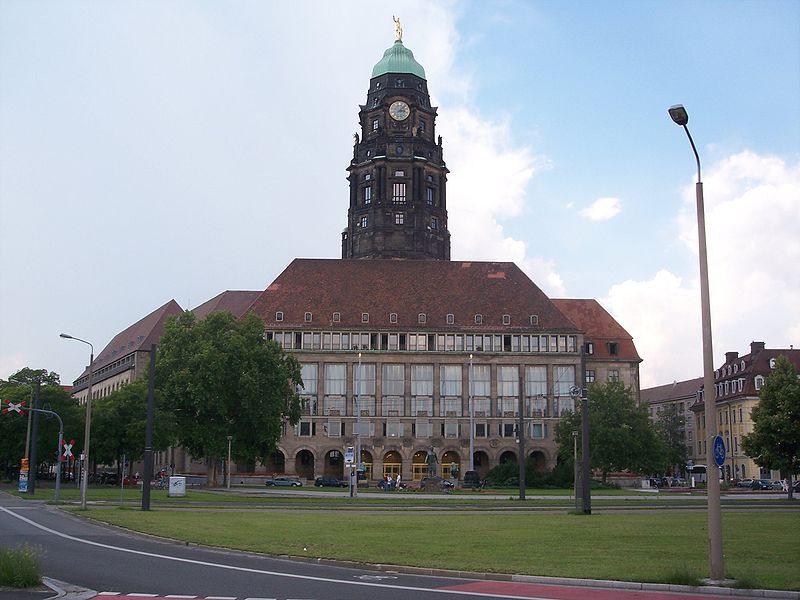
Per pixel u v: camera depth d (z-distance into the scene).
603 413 106.38
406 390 133.12
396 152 152.62
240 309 155.12
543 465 132.88
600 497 78.00
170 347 101.81
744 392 140.25
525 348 135.50
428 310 137.12
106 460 108.88
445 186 157.88
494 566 25.16
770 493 93.00
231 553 30.20
